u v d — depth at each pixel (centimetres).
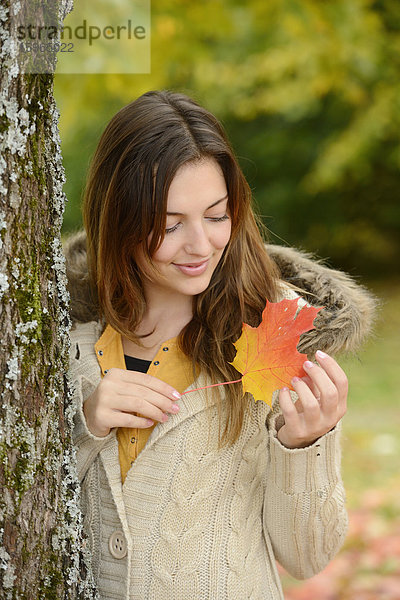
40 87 154
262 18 600
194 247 168
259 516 180
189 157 166
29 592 158
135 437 176
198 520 174
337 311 180
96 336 185
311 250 981
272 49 676
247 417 176
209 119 173
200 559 173
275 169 911
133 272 179
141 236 171
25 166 153
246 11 568
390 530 329
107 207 174
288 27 565
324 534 176
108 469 174
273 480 175
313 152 871
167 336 182
